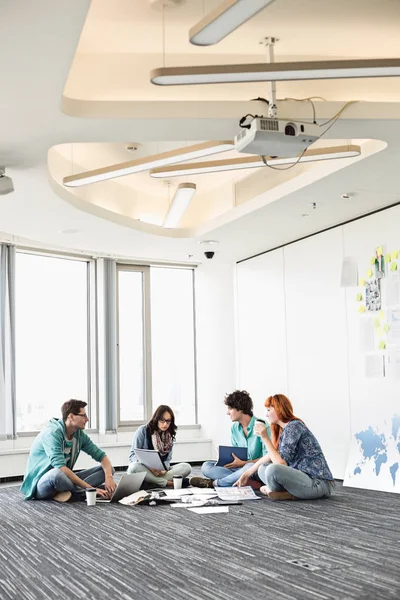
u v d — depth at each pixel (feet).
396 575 11.74
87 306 33.83
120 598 10.74
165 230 28.53
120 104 15.94
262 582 11.46
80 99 16.38
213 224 27.48
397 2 14.42
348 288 26.22
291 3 14.23
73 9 11.34
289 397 29.50
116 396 33.17
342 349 26.43
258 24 15.15
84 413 21.85
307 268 28.58
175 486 22.43
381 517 17.56
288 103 16.21
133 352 34.55
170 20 14.74
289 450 20.62
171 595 10.82
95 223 25.86
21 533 16.34
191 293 36.37
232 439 23.85
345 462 25.94
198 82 13.08
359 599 10.39
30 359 31.58
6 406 29.09
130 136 17.15
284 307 30.04
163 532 15.89
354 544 14.29
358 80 18.02
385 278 24.40
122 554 13.82
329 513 18.21
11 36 12.17
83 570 12.62
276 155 16.31
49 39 12.31
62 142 17.46
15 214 24.38
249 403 23.26
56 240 28.78
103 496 21.40
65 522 17.62
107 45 16.06
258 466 21.43
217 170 19.84
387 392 24.09
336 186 22.07
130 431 33.94
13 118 15.85
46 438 21.50
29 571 12.69
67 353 32.91
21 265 31.73
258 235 28.63
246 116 15.60
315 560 12.92
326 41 16.16
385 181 21.65
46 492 21.48
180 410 35.73
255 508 19.08
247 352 32.81
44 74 13.69
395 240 24.06
